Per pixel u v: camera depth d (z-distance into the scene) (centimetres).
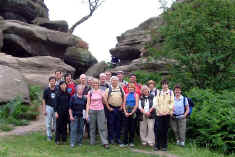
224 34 1057
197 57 1086
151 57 1320
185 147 734
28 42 1847
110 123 744
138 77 1532
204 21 1071
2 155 544
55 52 2119
